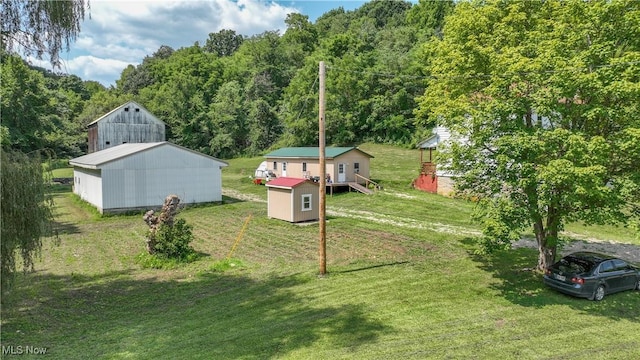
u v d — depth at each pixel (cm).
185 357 842
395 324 1009
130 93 7862
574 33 1205
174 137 6625
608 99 1170
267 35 8506
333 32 9050
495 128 1220
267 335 951
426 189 3228
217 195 2995
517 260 1573
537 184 1155
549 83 1158
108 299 1208
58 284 1336
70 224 2344
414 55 5753
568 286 1184
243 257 1650
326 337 935
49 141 4828
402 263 1540
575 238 1914
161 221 1631
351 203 2878
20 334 952
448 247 1762
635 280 1273
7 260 928
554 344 901
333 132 5938
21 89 4100
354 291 1248
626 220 1145
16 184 937
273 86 7338
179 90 6781
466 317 1053
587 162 1083
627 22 1135
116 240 1953
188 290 1287
